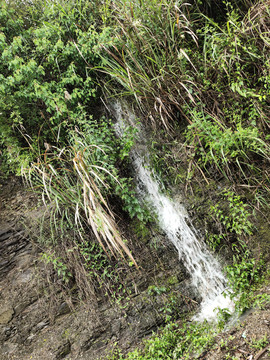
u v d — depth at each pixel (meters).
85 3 4.18
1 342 3.53
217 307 3.06
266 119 3.34
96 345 3.42
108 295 3.59
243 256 3.34
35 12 4.41
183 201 3.71
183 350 2.97
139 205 3.84
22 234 3.90
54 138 4.23
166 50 3.74
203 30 4.00
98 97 4.39
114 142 3.99
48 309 3.62
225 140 3.21
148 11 3.92
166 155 3.88
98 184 3.69
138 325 3.45
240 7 3.96
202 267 3.55
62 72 4.18
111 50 4.05
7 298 3.68
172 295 3.54
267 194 3.33
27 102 4.05
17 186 4.28
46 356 3.40
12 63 3.65
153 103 3.89
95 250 3.76
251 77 3.53
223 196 3.52
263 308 2.69
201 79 3.68
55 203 3.86
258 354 2.26
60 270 3.63
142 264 3.70
